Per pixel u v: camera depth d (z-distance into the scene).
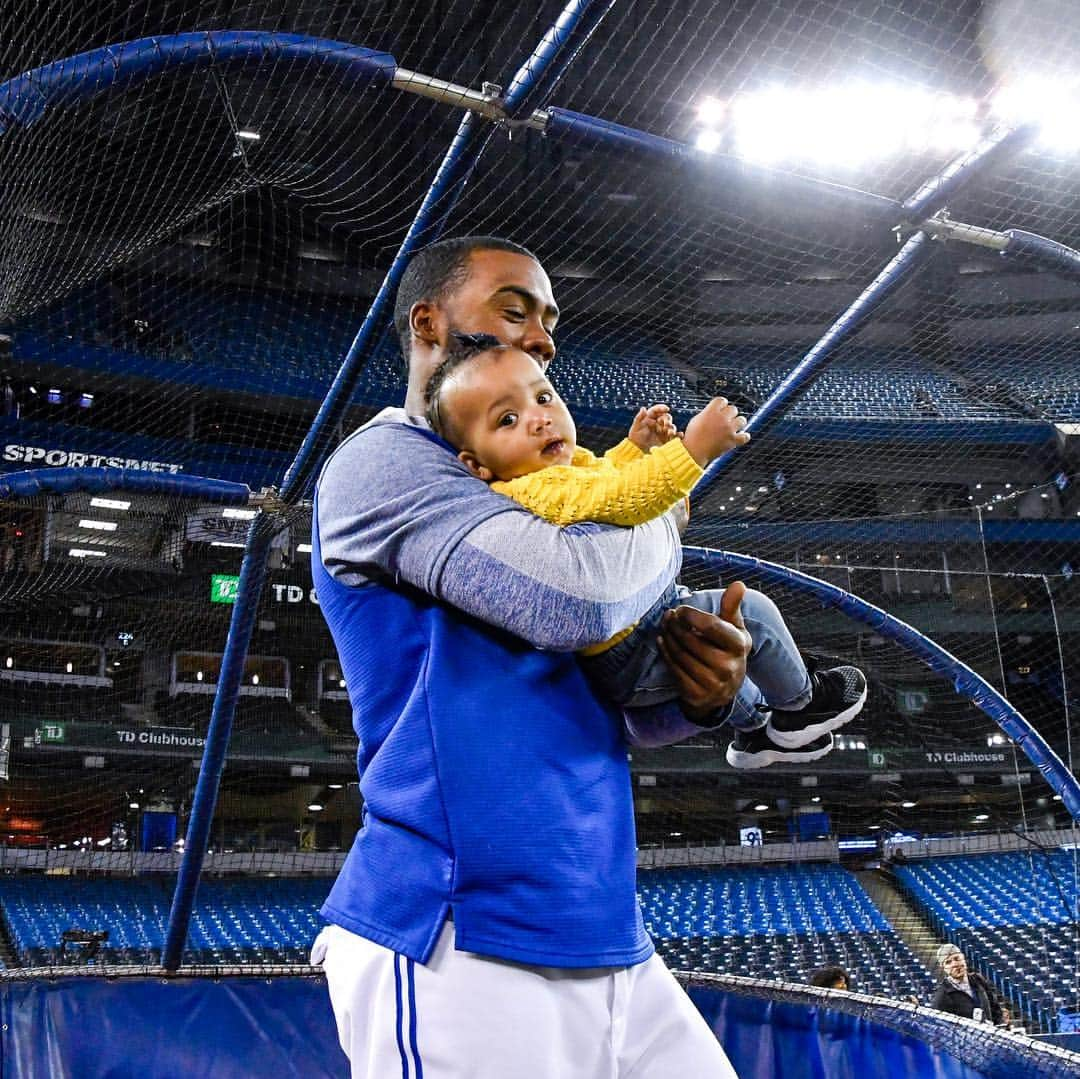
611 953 1.09
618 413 16.41
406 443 1.24
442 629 1.17
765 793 22.14
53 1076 4.12
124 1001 4.26
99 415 15.00
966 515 10.74
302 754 18.83
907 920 19.83
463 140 3.94
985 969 18.19
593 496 1.14
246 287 16.66
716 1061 1.21
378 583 1.23
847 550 11.34
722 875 21.33
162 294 15.95
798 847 21.42
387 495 1.18
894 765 19.14
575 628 1.09
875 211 4.65
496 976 1.05
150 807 20.11
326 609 1.29
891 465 14.34
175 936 5.55
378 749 1.21
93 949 18.08
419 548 1.15
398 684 1.19
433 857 1.09
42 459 14.48
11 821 19.44
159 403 14.95
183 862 5.39
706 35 11.55
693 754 20.73
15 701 17.02
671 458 1.15
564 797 1.12
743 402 17.00
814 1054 3.40
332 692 18.61
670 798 23.03
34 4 4.17
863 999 3.30
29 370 14.55
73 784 18.78
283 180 5.85
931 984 18.64
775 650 1.49
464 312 1.33
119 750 17.58
